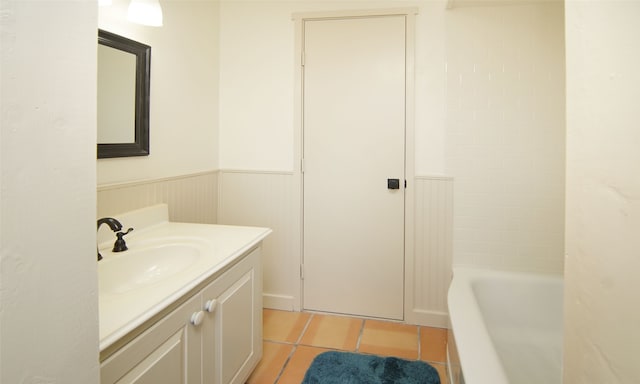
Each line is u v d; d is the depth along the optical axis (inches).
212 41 106.9
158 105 84.3
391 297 105.3
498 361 54.4
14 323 19.2
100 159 69.1
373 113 102.6
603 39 22.0
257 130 110.0
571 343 26.2
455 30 96.4
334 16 103.0
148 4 68.3
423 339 96.0
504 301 91.0
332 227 107.3
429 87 99.1
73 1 22.3
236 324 66.6
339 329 100.8
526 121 94.0
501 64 94.4
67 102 21.9
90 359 23.9
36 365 20.3
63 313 21.9
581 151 24.6
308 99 106.2
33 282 20.1
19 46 19.1
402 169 101.8
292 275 110.7
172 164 90.2
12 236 19.0
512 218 96.1
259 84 109.2
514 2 92.1
